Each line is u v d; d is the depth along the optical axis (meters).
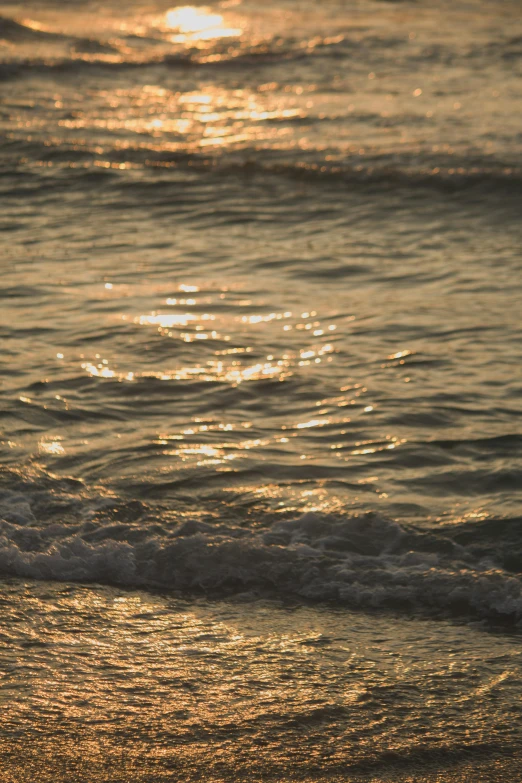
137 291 19.88
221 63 46.56
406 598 9.73
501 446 13.09
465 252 23.06
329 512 11.31
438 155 31.31
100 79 43.62
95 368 15.84
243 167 30.64
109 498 11.65
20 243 23.44
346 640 9.08
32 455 12.80
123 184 29.09
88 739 7.71
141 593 9.91
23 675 8.53
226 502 11.61
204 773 7.32
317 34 53.41
